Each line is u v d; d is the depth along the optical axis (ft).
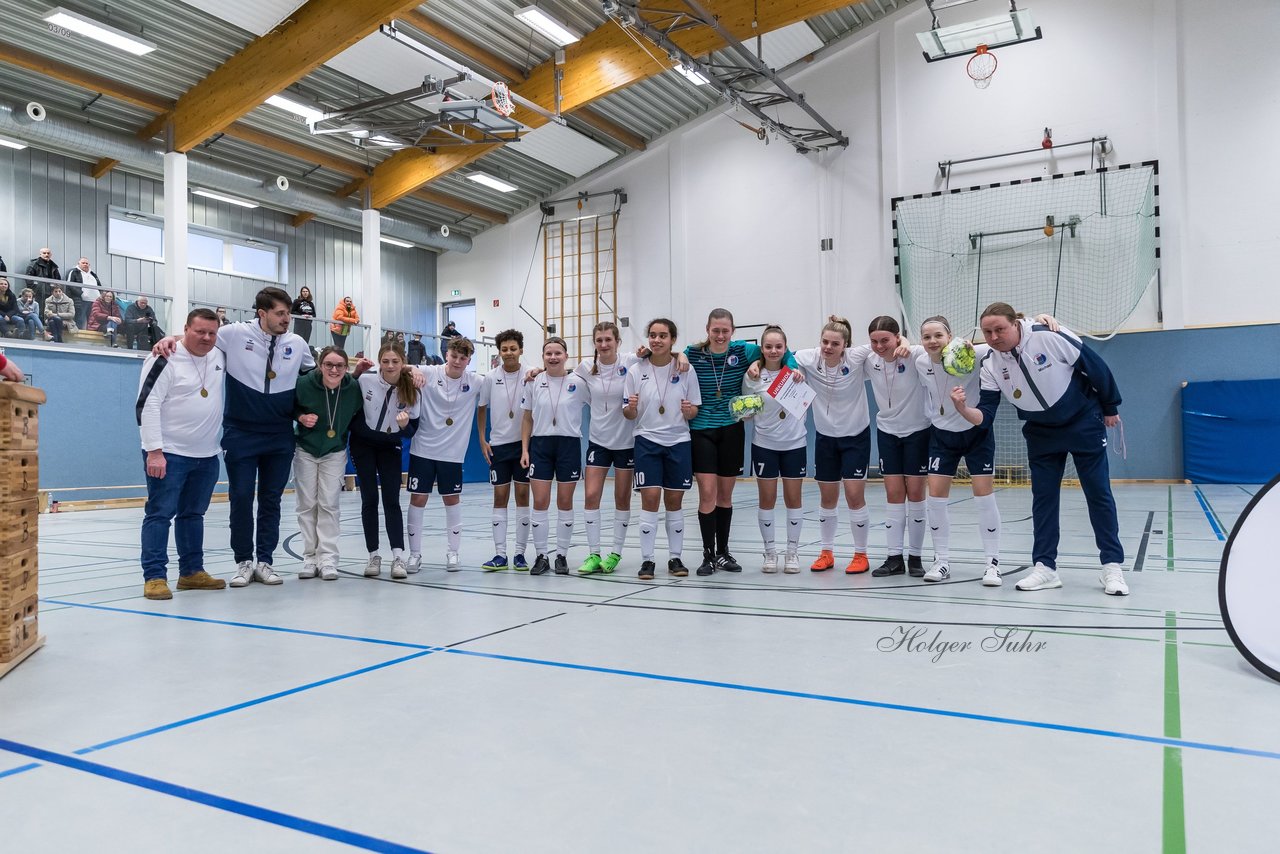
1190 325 44.09
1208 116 43.75
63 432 40.93
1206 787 5.85
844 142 52.65
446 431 17.10
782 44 51.55
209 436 14.84
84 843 5.18
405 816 5.52
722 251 57.52
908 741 6.85
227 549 21.91
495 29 45.50
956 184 49.44
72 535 26.94
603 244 62.64
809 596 13.61
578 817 5.47
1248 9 42.93
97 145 44.62
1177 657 9.45
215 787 6.05
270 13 39.81
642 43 45.47
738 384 16.26
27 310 40.06
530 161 60.23
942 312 49.70
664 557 19.19
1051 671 8.91
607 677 8.89
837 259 53.26
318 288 63.00
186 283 46.83
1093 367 13.07
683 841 5.11
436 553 20.61
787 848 5.00
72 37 39.17
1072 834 5.14
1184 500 33.01
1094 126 45.98
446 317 71.56
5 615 9.30
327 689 8.53
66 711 7.88
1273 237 42.45
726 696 8.16
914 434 15.58
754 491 44.29
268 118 49.52
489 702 8.04
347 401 16.29
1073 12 46.50
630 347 61.36
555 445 16.78
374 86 47.24
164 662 9.70
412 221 64.08
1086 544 19.75
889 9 51.37
